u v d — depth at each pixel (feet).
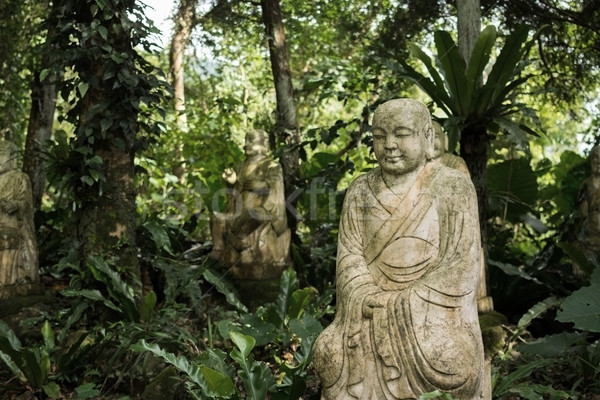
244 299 31.78
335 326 16.21
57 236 36.65
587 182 33.40
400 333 15.35
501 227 38.58
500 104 28.76
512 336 26.76
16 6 43.55
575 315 21.26
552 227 41.47
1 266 28.86
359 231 16.74
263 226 32.76
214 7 41.39
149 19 27.66
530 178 38.81
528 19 41.32
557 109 46.50
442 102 29.68
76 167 27.40
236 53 49.75
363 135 39.06
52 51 27.32
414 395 15.15
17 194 29.60
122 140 27.32
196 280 30.32
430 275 15.70
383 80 40.81
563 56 44.86
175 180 39.93
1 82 45.32
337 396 15.76
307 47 51.26
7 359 22.48
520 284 31.91
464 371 15.07
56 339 25.79
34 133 40.42
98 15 27.37
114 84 26.71
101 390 22.80
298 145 36.58
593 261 31.91
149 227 30.09
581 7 44.24
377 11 45.62
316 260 34.19
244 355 17.30
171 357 17.65
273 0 38.86
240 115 45.80
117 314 26.18
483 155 29.91
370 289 15.99
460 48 30.17
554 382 24.06
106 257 26.84
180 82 46.93
